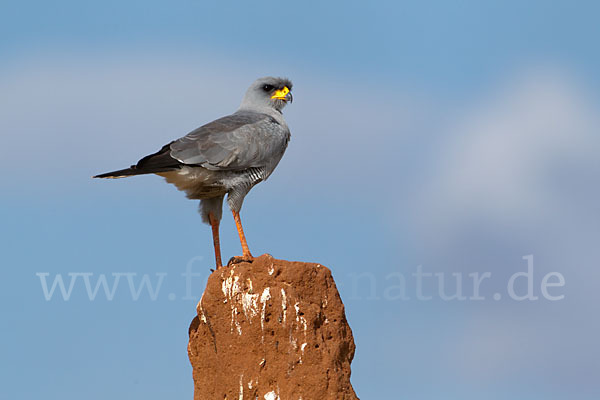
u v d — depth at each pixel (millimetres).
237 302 11945
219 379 12195
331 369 11688
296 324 11680
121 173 14859
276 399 11633
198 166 14977
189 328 13000
